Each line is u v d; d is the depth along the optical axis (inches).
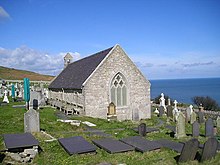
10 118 773.3
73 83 1152.2
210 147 428.1
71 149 450.9
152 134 677.9
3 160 410.0
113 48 1060.5
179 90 5812.0
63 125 728.3
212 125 674.2
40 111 1035.3
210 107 1497.3
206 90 5531.5
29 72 4055.1
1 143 501.4
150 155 454.3
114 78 1070.4
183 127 644.1
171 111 1098.1
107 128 759.1
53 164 409.7
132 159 433.4
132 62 1107.3
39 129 612.4
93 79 1010.1
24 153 430.6
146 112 1140.5
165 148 501.7
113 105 1050.1
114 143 511.5
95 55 1267.2
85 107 992.2
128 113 1095.6
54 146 497.4
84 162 411.8
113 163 411.2
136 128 748.6
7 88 1812.3
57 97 1438.2
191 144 415.5
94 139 574.2
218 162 422.9
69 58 1841.8
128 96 1096.8
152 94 4493.1
